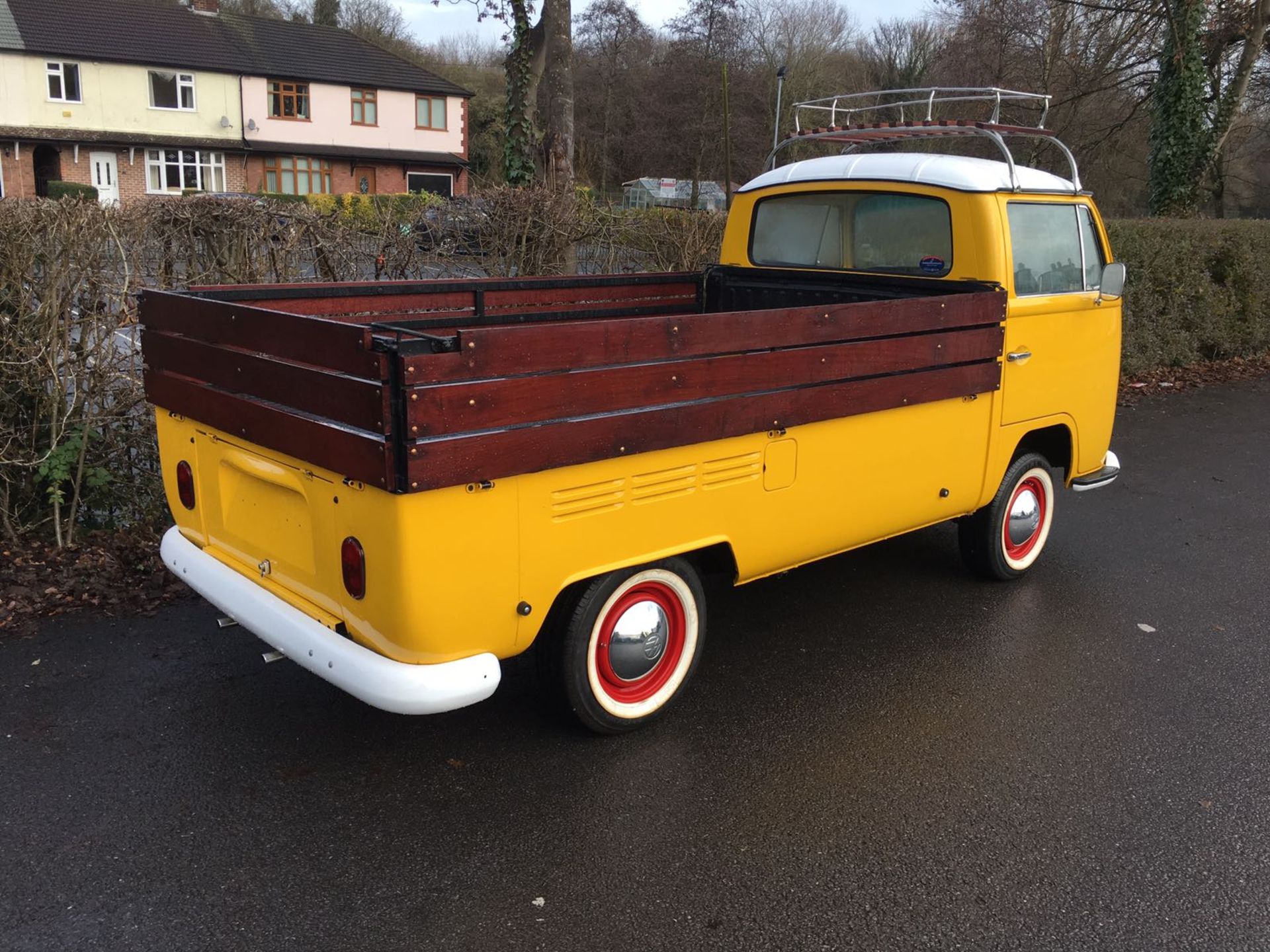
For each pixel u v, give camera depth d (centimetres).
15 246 463
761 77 4175
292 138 4178
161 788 325
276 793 325
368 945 259
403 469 266
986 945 265
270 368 307
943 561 569
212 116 4006
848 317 374
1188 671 434
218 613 458
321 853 295
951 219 455
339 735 362
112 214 496
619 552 326
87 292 490
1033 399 480
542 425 291
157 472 536
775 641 456
